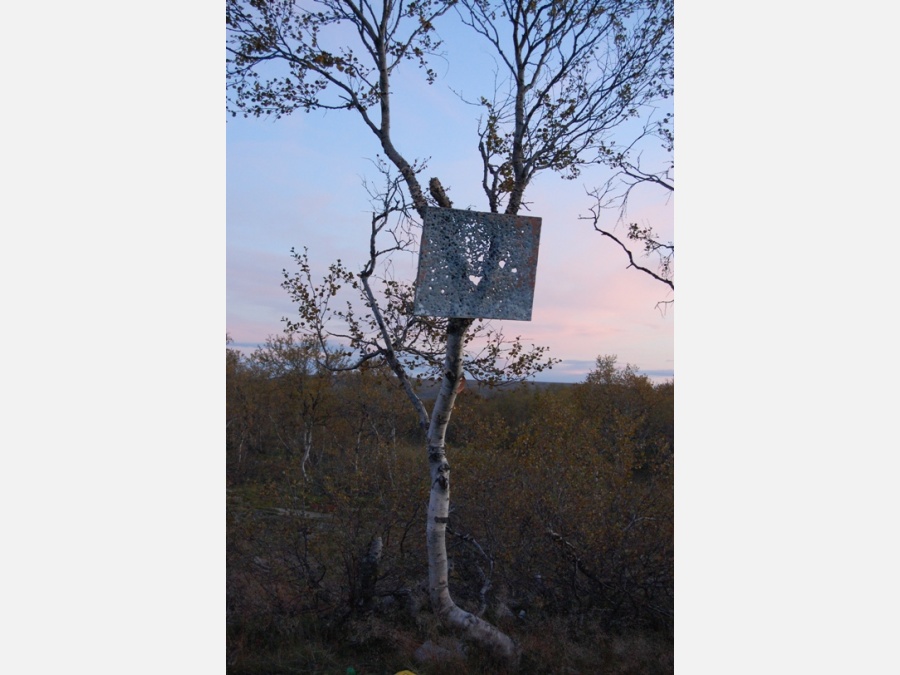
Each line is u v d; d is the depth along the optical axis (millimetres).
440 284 3975
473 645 4773
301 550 5812
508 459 7105
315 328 6039
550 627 5250
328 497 6832
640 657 4871
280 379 16906
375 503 6711
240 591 5418
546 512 6168
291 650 4852
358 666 4711
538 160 5332
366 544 5801
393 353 5449
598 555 5719
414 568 6203
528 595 5855
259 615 5266
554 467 6805
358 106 5176
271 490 7203
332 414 15562
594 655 4922
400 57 5320
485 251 4090
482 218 4070
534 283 4199
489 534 6207
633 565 5742
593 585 5730
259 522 6227
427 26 5207
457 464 7105
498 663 4711
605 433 9789
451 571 6375
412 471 7336
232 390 16078
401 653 4785
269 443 18844
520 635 5168
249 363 17625
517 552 6102
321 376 13695
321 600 5488
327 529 5953
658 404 17203
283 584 5520
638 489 6371
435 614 4980
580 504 6129
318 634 5133
